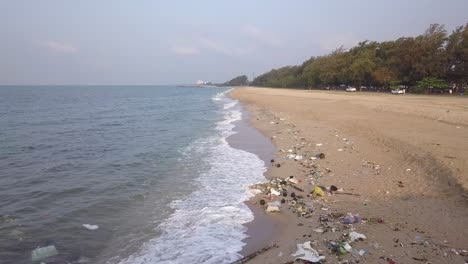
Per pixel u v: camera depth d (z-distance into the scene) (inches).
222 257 247.3
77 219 316.2
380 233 264.7
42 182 429.1
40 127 948.6
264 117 1169.4
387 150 539.8
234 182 423.2
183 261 242.8
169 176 450.3
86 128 927.0
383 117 944.9
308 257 233.3
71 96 3265.3
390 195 351.6
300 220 303.6
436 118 877.8
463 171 387.2
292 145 646.5
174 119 1165.7
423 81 2257.6
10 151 615.2
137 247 264.2
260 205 345.7
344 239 255.9
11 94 3705.7
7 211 335.3
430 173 403.9
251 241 271.3
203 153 593.3
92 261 245.0
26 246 265.9
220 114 1353.3
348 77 3134.8
